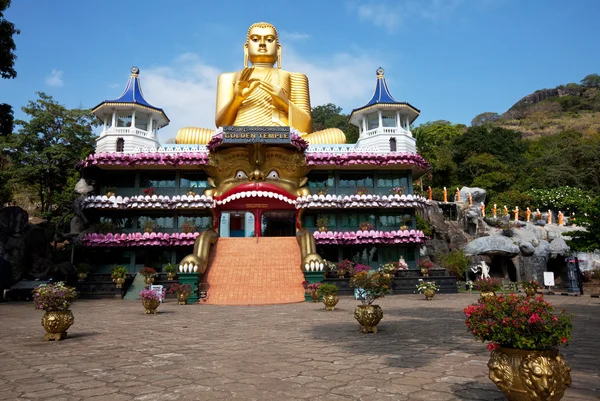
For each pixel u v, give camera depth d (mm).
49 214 31547
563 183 56250
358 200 30312
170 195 31328
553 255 35344
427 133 68125
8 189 32844
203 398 5941
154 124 34781
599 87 142875
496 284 22578
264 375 7141
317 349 9359
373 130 33500
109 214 30344
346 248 30969
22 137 32906
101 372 7500
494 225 39250
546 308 5301
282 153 30703
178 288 21391
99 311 18031
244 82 31891
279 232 33594
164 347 9789
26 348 9828
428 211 40531
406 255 31109
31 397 6082
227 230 33406
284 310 17859
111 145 31297
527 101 155250
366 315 11383
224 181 30734
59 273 26266
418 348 9414
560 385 4859
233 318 15305
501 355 5258
